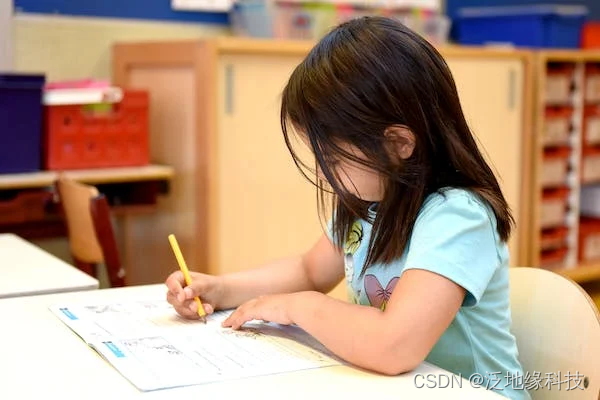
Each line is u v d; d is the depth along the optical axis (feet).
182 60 8.52
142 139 8.93
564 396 4.03
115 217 9.88
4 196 8.45
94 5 9.70
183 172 8.73
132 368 3.32
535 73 10.85
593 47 12.70
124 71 9.55
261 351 3.60
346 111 3.49
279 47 8.59
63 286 4.91
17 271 5.31
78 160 8.63
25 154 8.32
